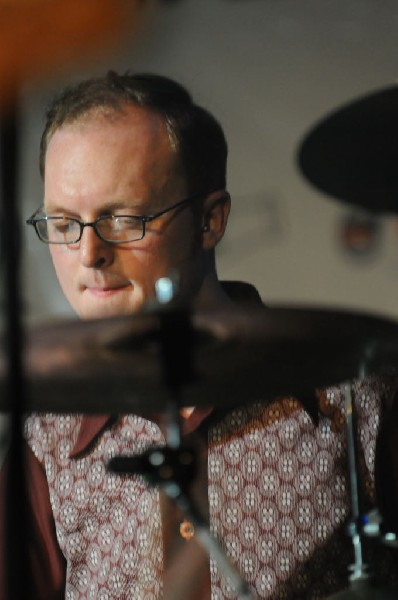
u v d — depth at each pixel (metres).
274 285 9.54
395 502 5.00
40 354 3.45
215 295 5.11
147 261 4.73
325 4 9.40
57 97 4.77
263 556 4.91
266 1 9.23
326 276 9.57
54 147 4.73
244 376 3.74
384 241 9.47
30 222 4.86
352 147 7.90
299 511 4.97
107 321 3.32
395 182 8.07
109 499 5.00
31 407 3.94
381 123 7.66
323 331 3.38
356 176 8.11
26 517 3.08
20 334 2.85
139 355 3.47
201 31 9.09
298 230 9.54
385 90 7.47
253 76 9.51
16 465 3.01
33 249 7.70
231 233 9.30
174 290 3.54
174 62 8.93
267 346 3.44
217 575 4.82
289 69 9.55
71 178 4.66
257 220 9.40
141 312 3.33
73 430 5.10
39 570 5.06
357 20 9.42
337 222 9.53
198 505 4.92
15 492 3.04
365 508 4.64
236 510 4.94
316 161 8.05
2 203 2.49
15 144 2.31
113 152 4.66
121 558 4.95
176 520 4.88
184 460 3.47
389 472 5.04
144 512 4.93
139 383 3.67
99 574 5.00
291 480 4.99
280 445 5.01
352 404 4.19
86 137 4.68
